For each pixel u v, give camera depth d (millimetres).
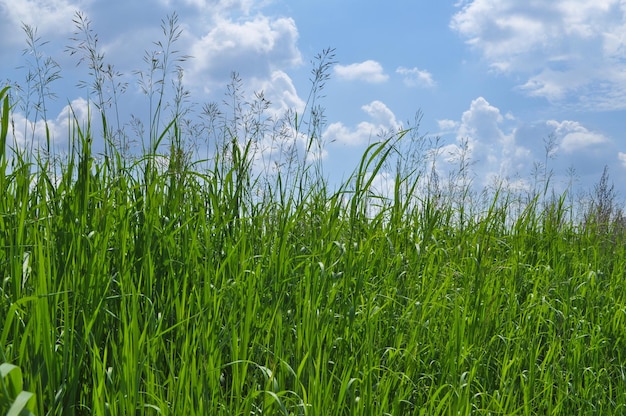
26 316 2539
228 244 3656
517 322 4570
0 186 2834
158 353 2846
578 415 3920
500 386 3678
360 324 3496
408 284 4105
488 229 5523
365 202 4293
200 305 3076
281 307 3395
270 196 4414
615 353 4766
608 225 7004
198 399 2488
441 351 3668
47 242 2621
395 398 3090
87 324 2650
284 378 2842
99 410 2283
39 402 2258
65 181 3164
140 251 3256
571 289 5180
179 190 3822
